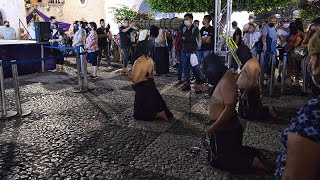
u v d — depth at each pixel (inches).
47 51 433.4
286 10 649.0
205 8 479.5
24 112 228.4
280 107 243.1
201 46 346.9
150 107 208.5
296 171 44.9
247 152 129.7
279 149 161.3
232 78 128.0
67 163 146.5
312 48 48.3
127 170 139.3
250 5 476.1
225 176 132.6
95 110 237.6
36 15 954.1
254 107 207.8
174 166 142.9
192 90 305.0
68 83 345.7
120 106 249.3
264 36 346.3
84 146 166.7
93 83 344.8
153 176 133.8
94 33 367.2
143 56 208.8
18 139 177.0
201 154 155.1
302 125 45.5
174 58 469.7
